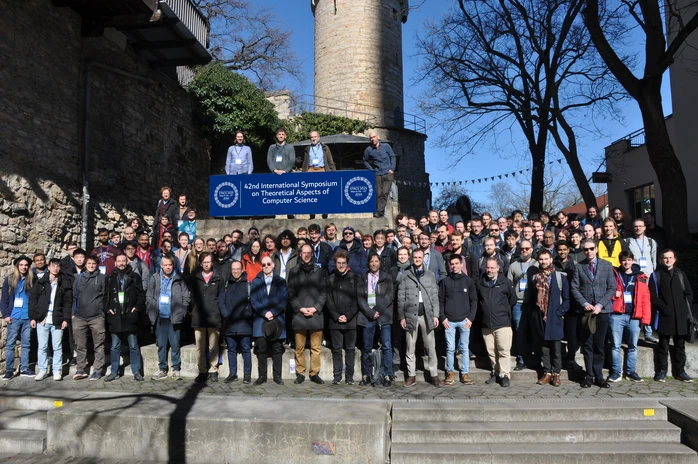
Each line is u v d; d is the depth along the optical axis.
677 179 12.73
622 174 21.83
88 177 10.27
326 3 29.64
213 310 7.42
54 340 7.48
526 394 6.56
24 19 8.56
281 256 8.37
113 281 7.53
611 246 7.92
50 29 9.28
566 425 5.73
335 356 7.22
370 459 5.25
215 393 6.70
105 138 11.02
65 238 9.49
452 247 7.50
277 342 7.28
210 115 15.92
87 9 10.08
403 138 29.80
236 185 11.10
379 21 29.23
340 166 21.83
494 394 6.57
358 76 28.62
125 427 5.61
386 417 5.69
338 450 5.29
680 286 7.14
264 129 17.66
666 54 12.36
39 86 8.93
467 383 7.14
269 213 11.00
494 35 18.89
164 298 7.58
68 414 5.73
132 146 12.16
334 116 25.03
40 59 8.98
